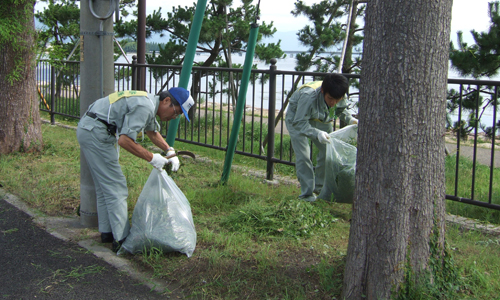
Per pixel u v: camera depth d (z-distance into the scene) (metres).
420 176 2.60
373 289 2.69
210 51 10.95
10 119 6.61
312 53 9.46
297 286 3.08
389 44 2.50
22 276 3.22
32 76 6.78
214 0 10.27
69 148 7.26
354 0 7.21
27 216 4.41
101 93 4.01
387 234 2.62
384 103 2.54
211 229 4.17
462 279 3.05
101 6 3.91
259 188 5.45
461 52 7.69
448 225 4.36
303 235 3.98
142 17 8.45
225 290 3.06
